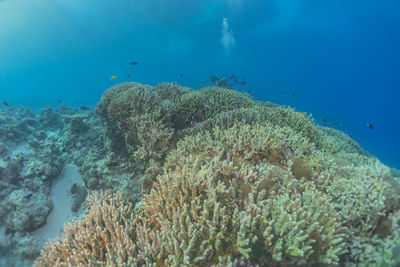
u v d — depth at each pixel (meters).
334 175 4.09
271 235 2.49
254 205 2.78
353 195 3.33
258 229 2.68
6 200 7.70
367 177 3.59
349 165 4.50
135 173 7.18
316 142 6.61
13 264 6.85
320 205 3.04
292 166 4.11
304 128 6.59
